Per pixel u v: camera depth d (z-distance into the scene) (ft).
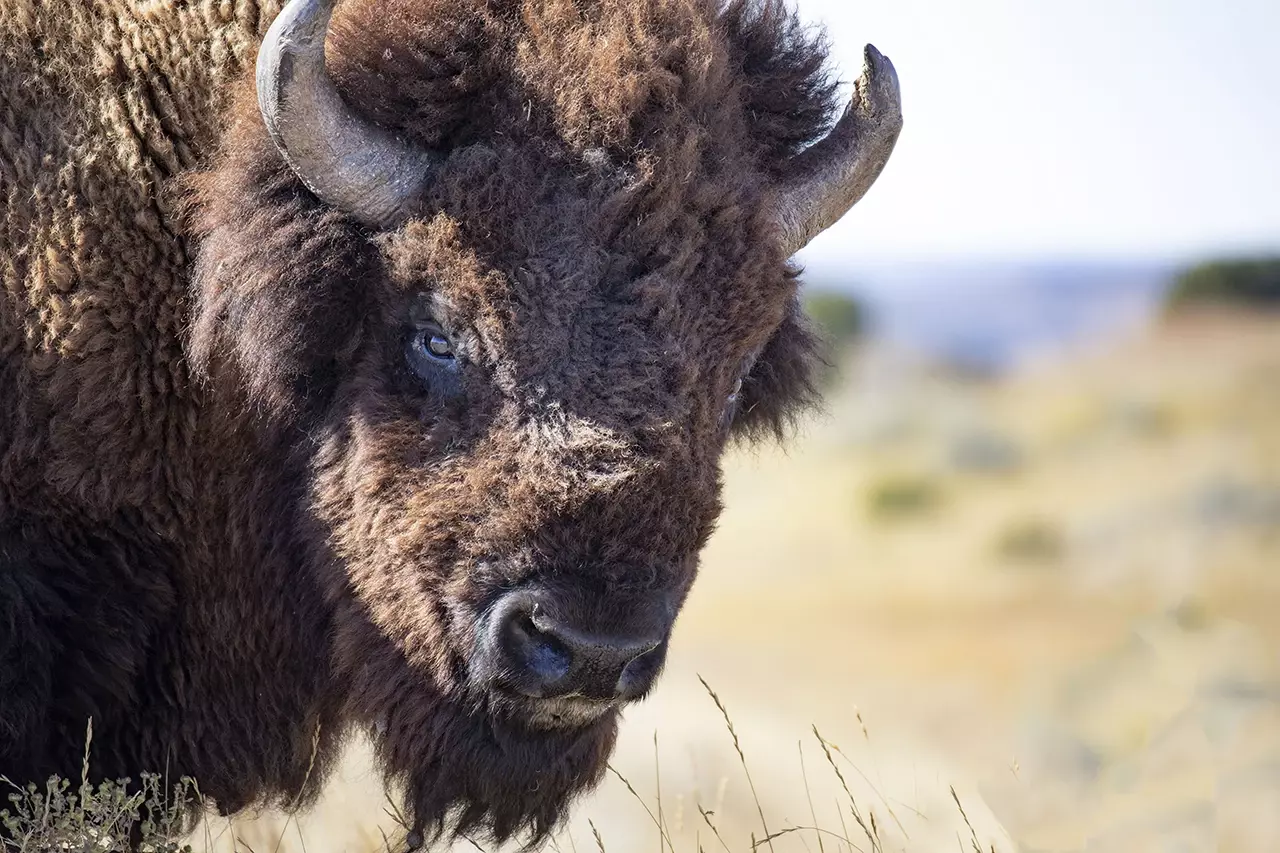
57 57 49.19
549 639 42.88
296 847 65.41
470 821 49.32
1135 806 91.97
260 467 50.19
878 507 397.39
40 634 47.29
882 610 295.69
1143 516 324.39
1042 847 86.43
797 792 105.91
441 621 44.78
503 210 43.78
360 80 45.60
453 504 44.04
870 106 51.29
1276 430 427.33
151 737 50.75
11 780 46.96
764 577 332.19
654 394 42.63
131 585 49.60
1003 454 455.22
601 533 42.24
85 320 47.55
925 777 114.52
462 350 44.32
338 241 45.96
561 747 47.32
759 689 221.05
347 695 51.29
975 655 250.57
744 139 48.01
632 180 43.52
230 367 48.62
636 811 97.76
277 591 51.03
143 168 48.80
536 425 42.80
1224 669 110.73
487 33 45.93
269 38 43.11
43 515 47.96
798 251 52.90
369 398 46.39
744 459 64.85
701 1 48.55
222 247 46.93
